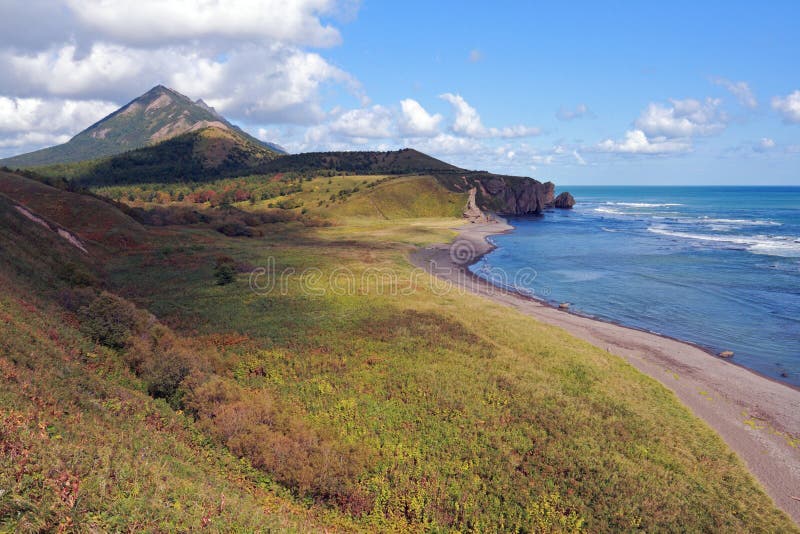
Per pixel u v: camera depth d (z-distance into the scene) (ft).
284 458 51.39
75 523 27.40
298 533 38.65
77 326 78.23
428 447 59.11
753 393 88.53
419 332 101.09
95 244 190.29
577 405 72.33
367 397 70.85
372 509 48.47
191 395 60.59
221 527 33.30
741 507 52.34
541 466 56.24
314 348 89.76
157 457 42.29
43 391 45.44
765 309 149.07
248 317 109.70
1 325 57.41
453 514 48.49
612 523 47.98
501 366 85.66
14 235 127.54
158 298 125.49
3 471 29.14
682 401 82.69
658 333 128.16
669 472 57.52
